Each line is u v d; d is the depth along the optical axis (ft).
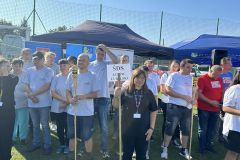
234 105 14.78
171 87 19.62
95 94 17.22
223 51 27.35
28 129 22.71
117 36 29.50
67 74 19.24
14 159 18.57
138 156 14.47
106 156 19.10
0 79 16.26
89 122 17.39
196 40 39.06
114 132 22.40
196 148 22.62
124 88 14.64
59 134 19.84
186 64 19.57
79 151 19.74
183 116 19.92
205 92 20.75
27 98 19.94
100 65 18.94
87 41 29.14
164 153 20.20
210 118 21.35
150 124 14.35
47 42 29.27
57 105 19.44
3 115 16.26
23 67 21.30
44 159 18.81
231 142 14.88
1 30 56.44
